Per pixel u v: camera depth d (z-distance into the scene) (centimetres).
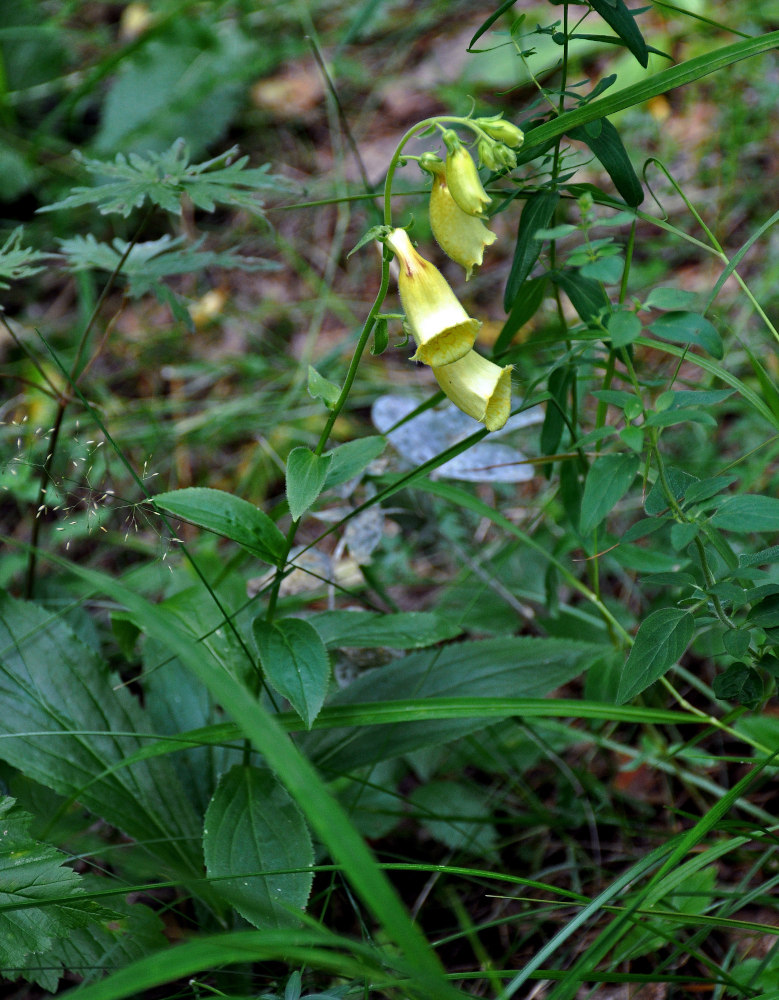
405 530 98
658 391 97
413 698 86
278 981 79
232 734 81
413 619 85
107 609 99
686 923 76
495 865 86
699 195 119
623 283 82
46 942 76
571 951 82
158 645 89
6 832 77
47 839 82
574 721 92
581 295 82
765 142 121
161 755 85
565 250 116
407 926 66
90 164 86
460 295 126
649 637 76
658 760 86
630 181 81
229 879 78
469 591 96
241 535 80
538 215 81
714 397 75
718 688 77
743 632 76
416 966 66
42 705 84
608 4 79
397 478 91
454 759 89
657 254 116
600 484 75
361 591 93
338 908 85
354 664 89
